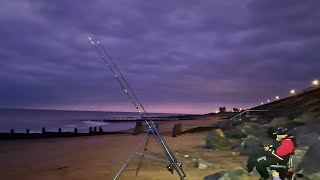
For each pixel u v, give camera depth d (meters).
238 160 11.10
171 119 72.88
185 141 18.72
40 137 27.92
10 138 26.23
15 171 10.38
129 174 9.23
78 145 19.17
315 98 26.28
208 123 39.41
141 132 29.41
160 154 13.38
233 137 17.30
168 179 8.41
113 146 17.80
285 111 24.48
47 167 11.05
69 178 9.07
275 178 5.89
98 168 10.52
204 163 10.02
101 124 85.06
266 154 6.36
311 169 7.42
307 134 11.34
